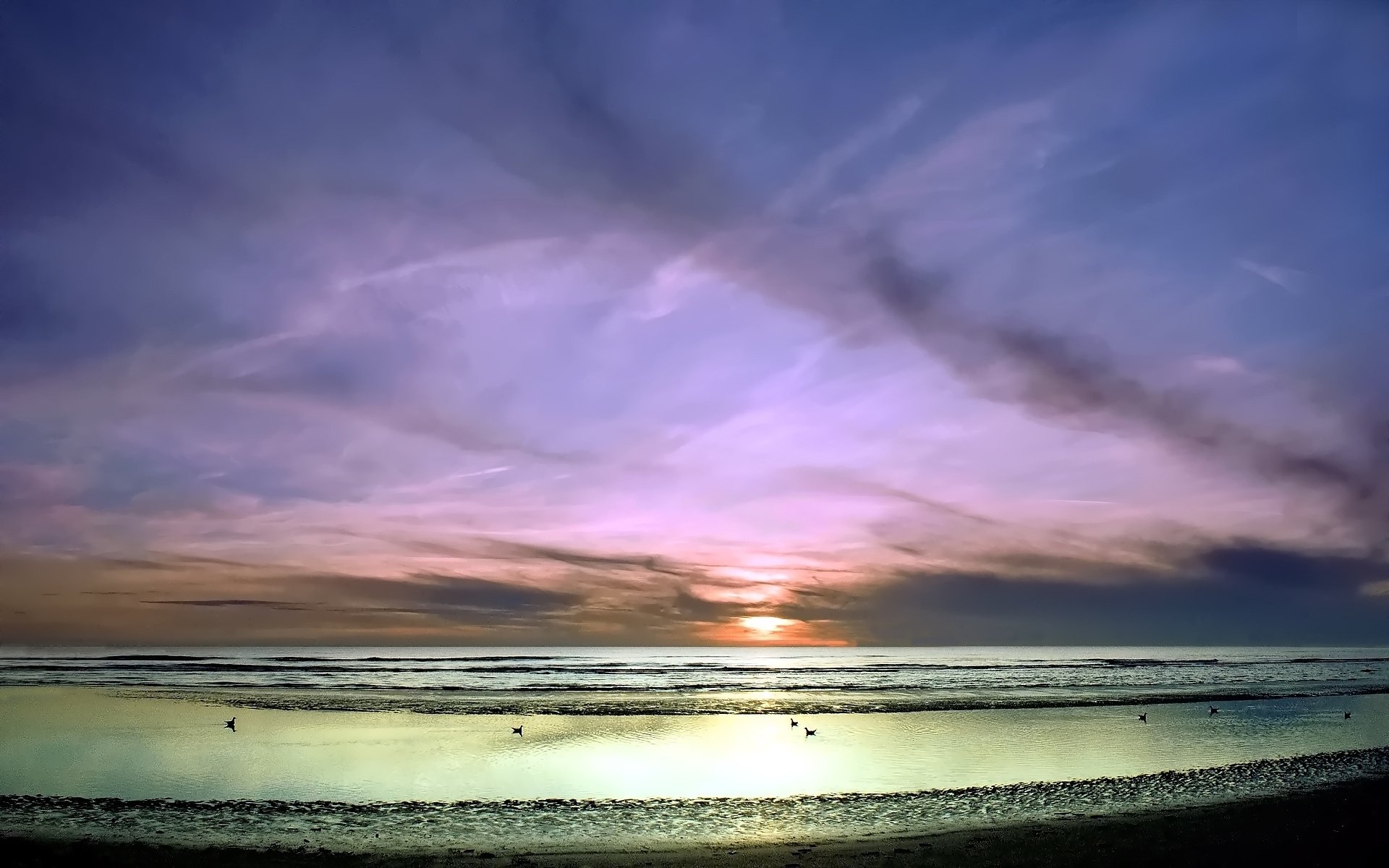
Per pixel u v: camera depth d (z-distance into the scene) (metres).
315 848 15.07
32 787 21.30
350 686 57.59
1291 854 14.12
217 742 29.42
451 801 19.67
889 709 42.41
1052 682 66.69
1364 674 80.25
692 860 14.36
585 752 27.81
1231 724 35.78
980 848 14.92
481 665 98.19
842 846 15.27
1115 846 14.80
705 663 121.25
